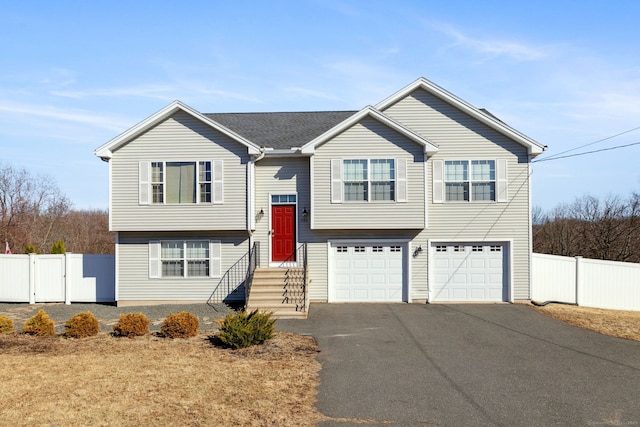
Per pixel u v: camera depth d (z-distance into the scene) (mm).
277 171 22109
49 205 56500
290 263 21906
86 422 8570
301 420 8812
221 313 19359
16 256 23250
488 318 18453
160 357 12859
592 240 39844
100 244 60844
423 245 21734
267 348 13883
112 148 21062
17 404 9359
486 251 21859
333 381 11031
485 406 9570
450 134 21844
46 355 13070
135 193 21109
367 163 21125
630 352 14008
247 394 10078
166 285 21703
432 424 8703
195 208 21062
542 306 21109
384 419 8906
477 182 21766
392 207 21078
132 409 9180
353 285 21828
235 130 24125
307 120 25391
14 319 18906
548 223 50062
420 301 21703
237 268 21688
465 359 12961
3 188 50656
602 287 22578
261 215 22000
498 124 21453
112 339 15094
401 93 21703
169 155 21094
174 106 20781
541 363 12680
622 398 10086
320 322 17625
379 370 11906
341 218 21094
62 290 23266
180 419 8766
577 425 8695
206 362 12375
